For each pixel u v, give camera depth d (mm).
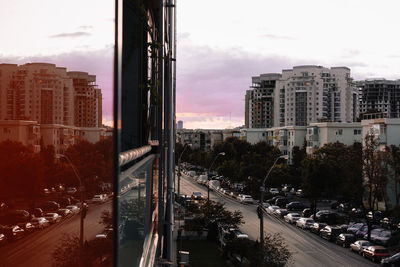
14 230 1364
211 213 40688
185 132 197625
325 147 73438
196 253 34562
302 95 177500
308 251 35719
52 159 1648
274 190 76125
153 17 10117
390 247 37781
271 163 73312
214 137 183750
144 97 7539
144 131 7441
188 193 77375
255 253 25297
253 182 69438
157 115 10070
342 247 37719
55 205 1671
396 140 58406
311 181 51312
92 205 2178
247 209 59531
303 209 59062
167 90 13398
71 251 1823
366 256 33250
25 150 1438
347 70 184375
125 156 3268
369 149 43750
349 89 184375
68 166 1823
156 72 8797
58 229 1680
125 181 3482
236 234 37094
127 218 3676
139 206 4742
